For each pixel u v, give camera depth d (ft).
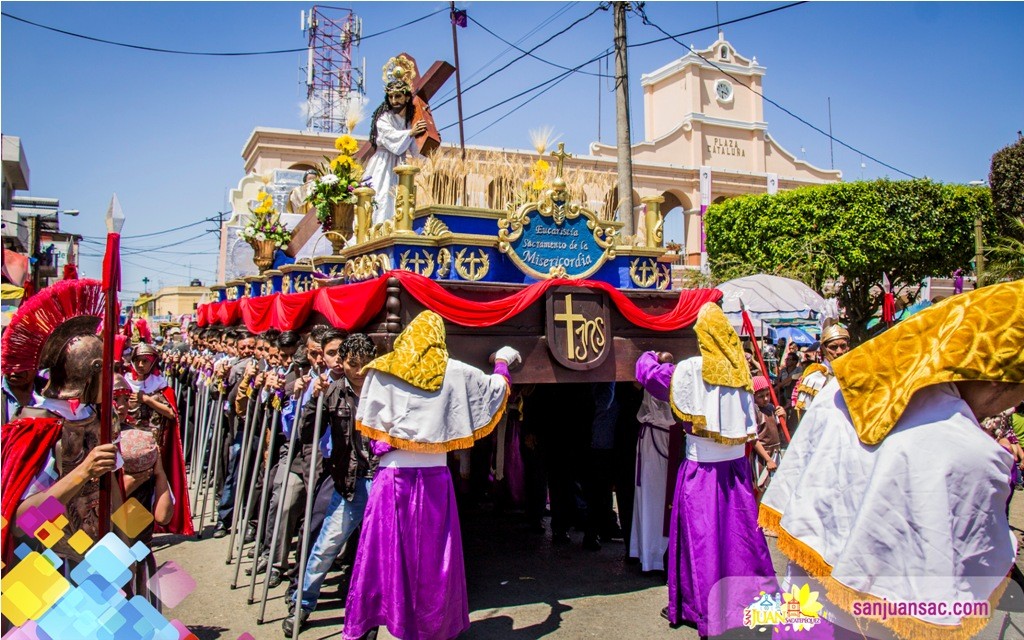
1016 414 18.65
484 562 20.57
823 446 8.00
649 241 20.49
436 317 14.19
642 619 16.26
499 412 14.55
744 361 15.46
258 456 19.52
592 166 94.68
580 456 22.03
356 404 15.47
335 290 17.26
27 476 9.39
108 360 9.77
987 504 6.89
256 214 29.58
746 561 14.79
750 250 74.18
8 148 50.26
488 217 18.12
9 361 10.02
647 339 18.88
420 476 13.58
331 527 15.16
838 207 67.77
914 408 7.39
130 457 12.28
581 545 22.25
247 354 24.95
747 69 110.01
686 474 15.49
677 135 104.94
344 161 23.80
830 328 20.13
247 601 17.34
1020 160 51.85
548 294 17.13
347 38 86.74
